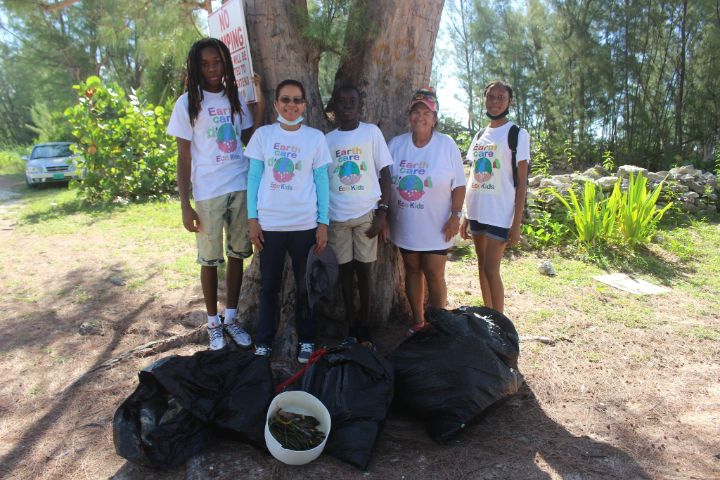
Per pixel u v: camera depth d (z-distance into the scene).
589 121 15.70
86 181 10.78
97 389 3.32
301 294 3.36
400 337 3.95
